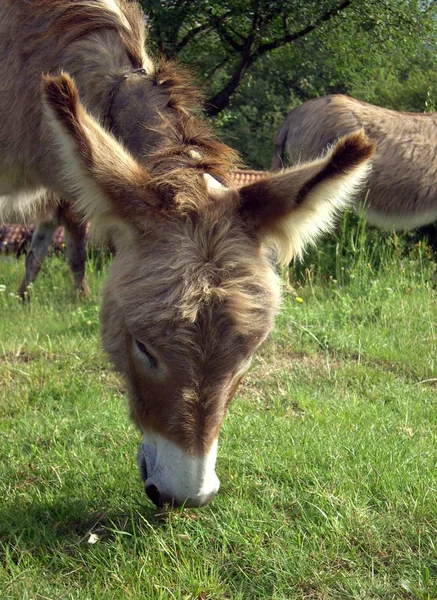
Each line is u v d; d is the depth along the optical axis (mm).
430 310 4449
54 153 2719
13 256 6938
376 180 5938
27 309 4426
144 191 2141
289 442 2646
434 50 10586
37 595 2094
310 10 8578
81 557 2205
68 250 4629
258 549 2215
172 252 2104
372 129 5941
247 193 2191
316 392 3100
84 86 2662
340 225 5973
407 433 2766
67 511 2350
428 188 6000
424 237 6520
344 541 2242
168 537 2268
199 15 8336
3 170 2896
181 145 2357
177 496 2076
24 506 2363
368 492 2420
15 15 2803
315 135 6102
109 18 2711
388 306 4453
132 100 2539
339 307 4422
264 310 2111
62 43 2715
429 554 2213
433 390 3227
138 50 2676
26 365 3248
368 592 2119
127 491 2428
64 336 3688
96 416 2805
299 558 2191
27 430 2723
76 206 2227
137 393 2174
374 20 9242
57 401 2967
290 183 2168
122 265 2176
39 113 2752
